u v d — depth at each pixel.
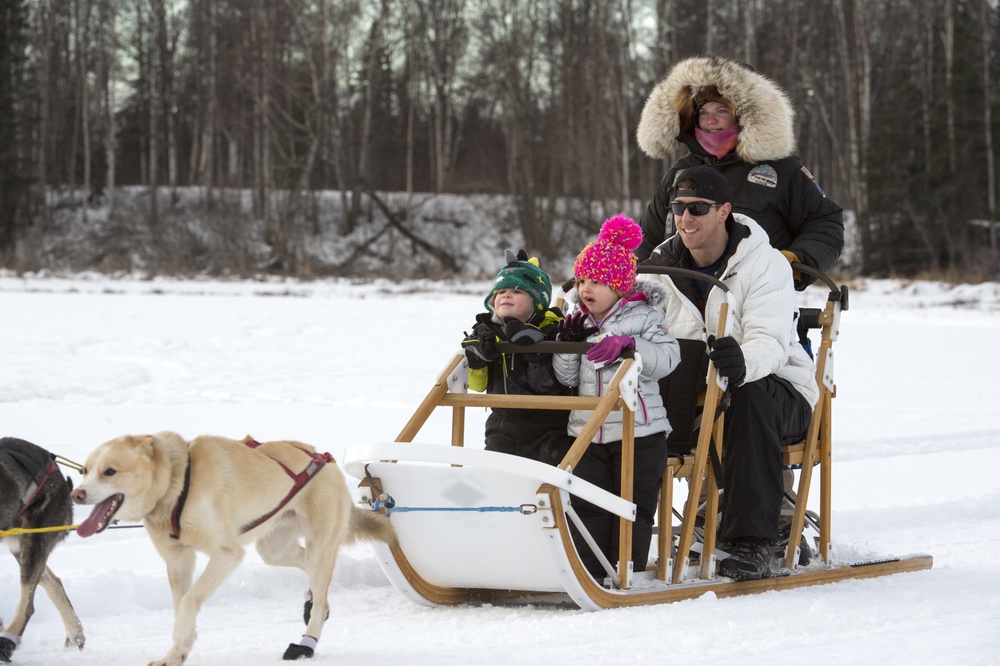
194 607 8.94
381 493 10.77
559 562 10.27
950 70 92.88
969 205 89.94
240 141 106.56
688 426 12.00
